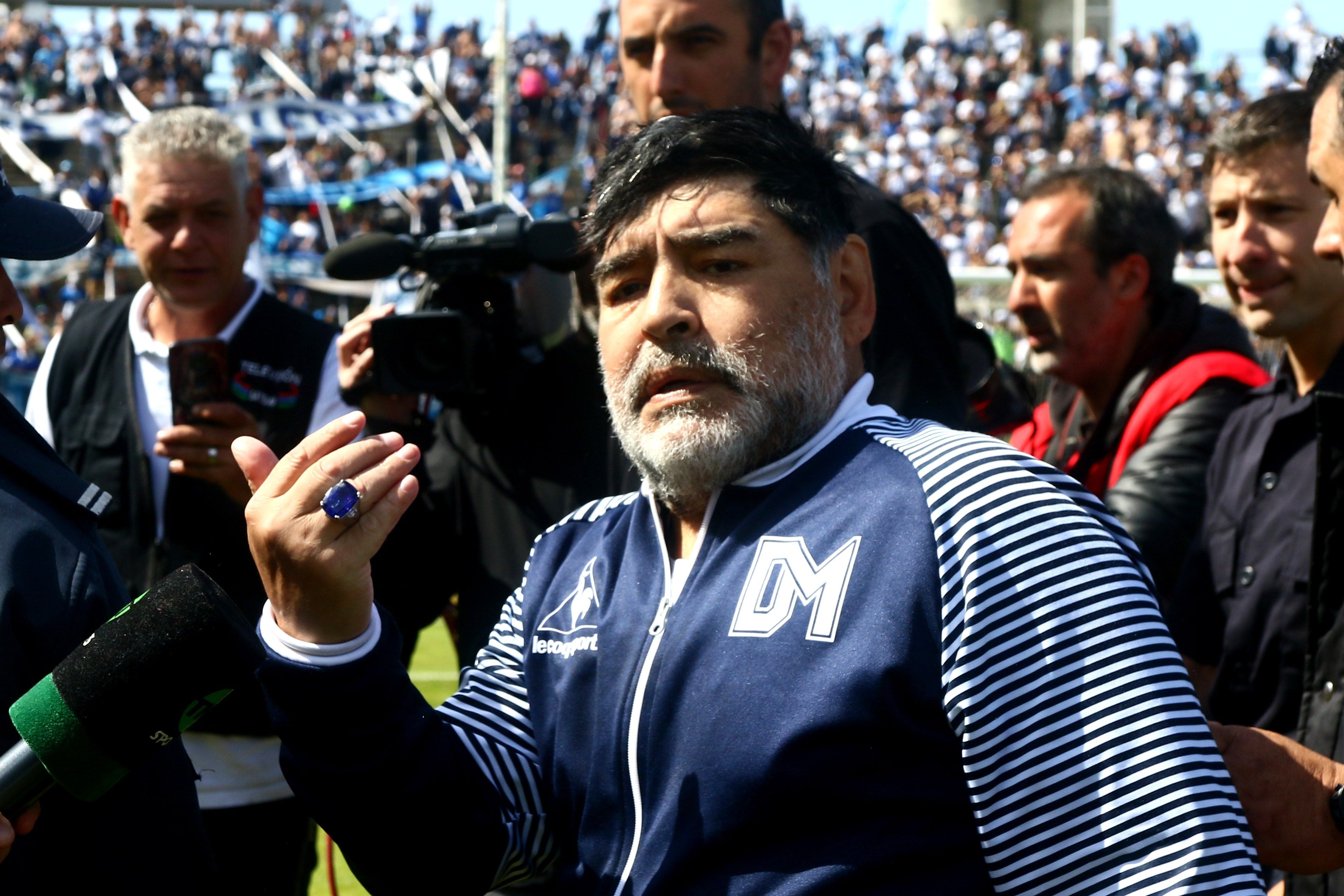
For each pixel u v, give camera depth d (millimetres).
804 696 1460
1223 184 2744
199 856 1789
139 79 30062
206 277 3131
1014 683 1415
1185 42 31766
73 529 1710
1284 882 2094
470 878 1604
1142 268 3229
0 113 25094
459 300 2838
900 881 1431
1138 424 3086
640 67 2891
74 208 1993
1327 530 2119
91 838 1668
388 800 1521
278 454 3117
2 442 1712
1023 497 1493
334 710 1490
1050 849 1374
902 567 1482
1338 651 2100
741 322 1614
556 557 1830
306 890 3115
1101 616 1423
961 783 1461
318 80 30672
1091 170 3328
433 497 2863
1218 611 2529
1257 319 2670
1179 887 1309
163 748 1718
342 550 1450
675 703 1539
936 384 2354
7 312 1897
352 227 24750
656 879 1494
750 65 2857
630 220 1666
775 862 1451
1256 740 1665
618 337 1688
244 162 3260
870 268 1815
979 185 27578
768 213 1636
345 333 2926
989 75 31438
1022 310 3365
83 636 1634
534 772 1707
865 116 30594
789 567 1540
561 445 2791
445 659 8445
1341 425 2100
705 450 1605
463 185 24953
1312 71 2229
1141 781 1353
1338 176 1952
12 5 34531
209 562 2740
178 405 2750
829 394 1673
